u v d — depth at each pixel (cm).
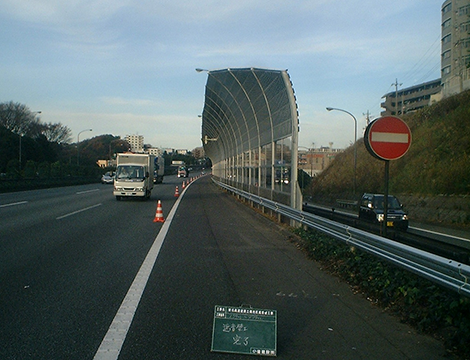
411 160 2695
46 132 7988
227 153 3528
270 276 748
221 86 1995
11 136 5725
